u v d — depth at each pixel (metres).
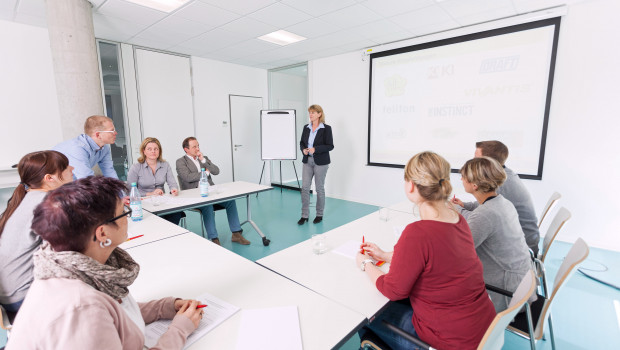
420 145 4.07
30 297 0.58
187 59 4.86
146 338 0.85
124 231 0.73
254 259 2.82
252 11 3.07
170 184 2.98
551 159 3.13
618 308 2.01
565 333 1.78
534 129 3.19
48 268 0.59
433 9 3.02
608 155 2.83
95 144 2.18
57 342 0.54
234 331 0.87
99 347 0.57
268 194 5.64
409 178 1.04
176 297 1.06
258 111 6.07
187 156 3.36
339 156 5.07
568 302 2.08
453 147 3.78
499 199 1.37
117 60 4.09
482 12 3.09
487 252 1.37
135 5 2.89
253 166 6.13
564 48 2.95
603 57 2.77
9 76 3.25
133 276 0.74
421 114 4.00
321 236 1.60
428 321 1.01
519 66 3.21
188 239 1.61
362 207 4.60
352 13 3.12
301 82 6.80
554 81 3.04
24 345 0.55
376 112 4.45
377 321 1.15
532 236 1.92
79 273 0.62
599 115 2.84
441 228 0.97
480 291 1.02
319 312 0.97
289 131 5.36
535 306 1.41
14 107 3.31
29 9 2.87
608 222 2.89
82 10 2.68
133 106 4.30
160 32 3.69
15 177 3.30
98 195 0.65
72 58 2.65
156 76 4.52
